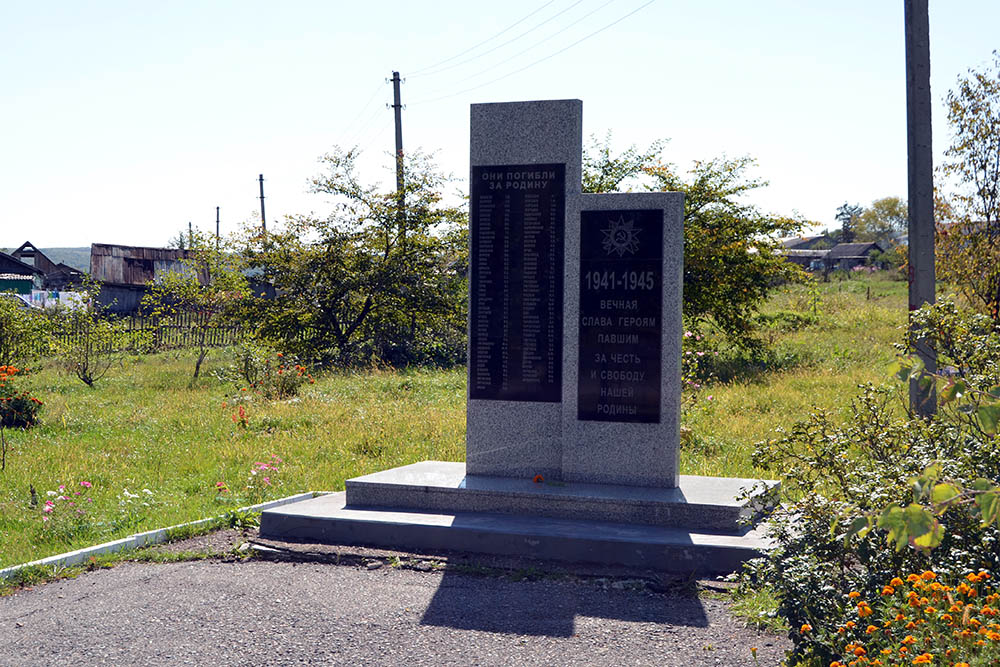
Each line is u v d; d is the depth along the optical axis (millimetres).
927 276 10508
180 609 5848
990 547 4812
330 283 24344
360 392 17250
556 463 8133
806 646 4547
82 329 21312
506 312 8227
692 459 10414
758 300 21469
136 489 9570
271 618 5672
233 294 24344
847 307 35844
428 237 24359
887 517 3172
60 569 6738
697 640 5207
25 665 4969
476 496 7723
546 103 8055
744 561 6406
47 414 14906
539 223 8109
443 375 20578
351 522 7438
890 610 4414
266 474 9992
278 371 18094
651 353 7797
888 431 5992
